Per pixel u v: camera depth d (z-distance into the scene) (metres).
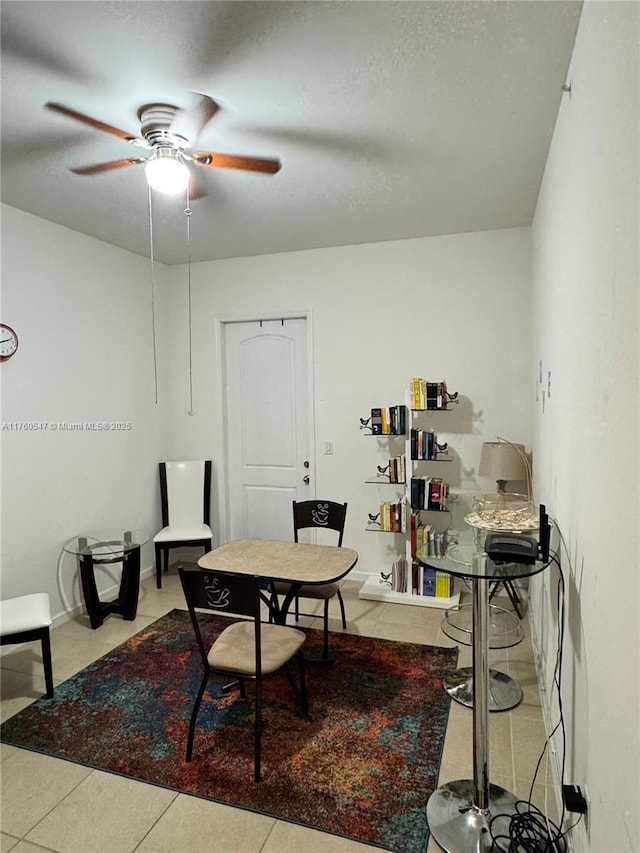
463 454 3.87
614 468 1.10
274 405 4.46
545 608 2.38
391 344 4.00
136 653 3.06
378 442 4.09
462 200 3.08
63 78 1.83
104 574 3.89
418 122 2.16
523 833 1.72
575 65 1.65
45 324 3.36
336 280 4.11
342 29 1.59
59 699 2.59
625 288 1.01
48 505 3.39
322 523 3.33
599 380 1.26
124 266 4.08
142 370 4.29
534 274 3.30
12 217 3.12
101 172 2.60
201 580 2.08
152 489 4.41
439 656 2.99
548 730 2.21
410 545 3.75
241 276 4.38
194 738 2.29
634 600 0.94
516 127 2.20
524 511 2.22
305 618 3.50
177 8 1.49
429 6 1.51
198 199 3.02
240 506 4.62
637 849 0.91
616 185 1.09
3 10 1.48
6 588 3.11
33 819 1.86
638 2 0.92
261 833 1.80
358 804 1.91
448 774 2.06
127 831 1.81
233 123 2.15
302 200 3.05
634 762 0.93
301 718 2.42
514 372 3.72
